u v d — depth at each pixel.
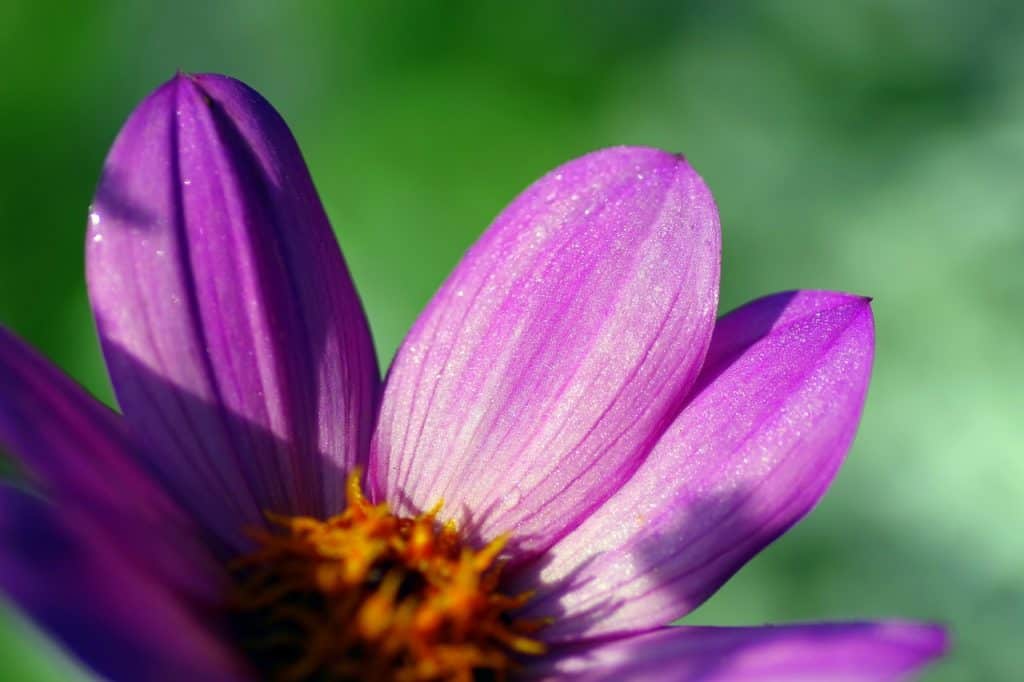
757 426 0.28
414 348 0.29
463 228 0.36
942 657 0.25
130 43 0.37
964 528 0.37
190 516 0.27
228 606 0.27
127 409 0.27
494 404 0.28
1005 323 0.37
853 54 0.39
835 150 0.38
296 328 0.28
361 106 0.37
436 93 0.37
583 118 0.37
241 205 0.28
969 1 0.39
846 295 0.28
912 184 0.38
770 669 0.25
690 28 0.38
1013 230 0.38
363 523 0.28
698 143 0.38
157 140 0.28
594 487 0.28
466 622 0.27
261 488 0.28
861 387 0.28
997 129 0.38
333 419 0.28
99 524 0.26
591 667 0.28
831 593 0.36
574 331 0.28
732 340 0.28
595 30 0.37
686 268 0.28
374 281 0.36
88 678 0.26
